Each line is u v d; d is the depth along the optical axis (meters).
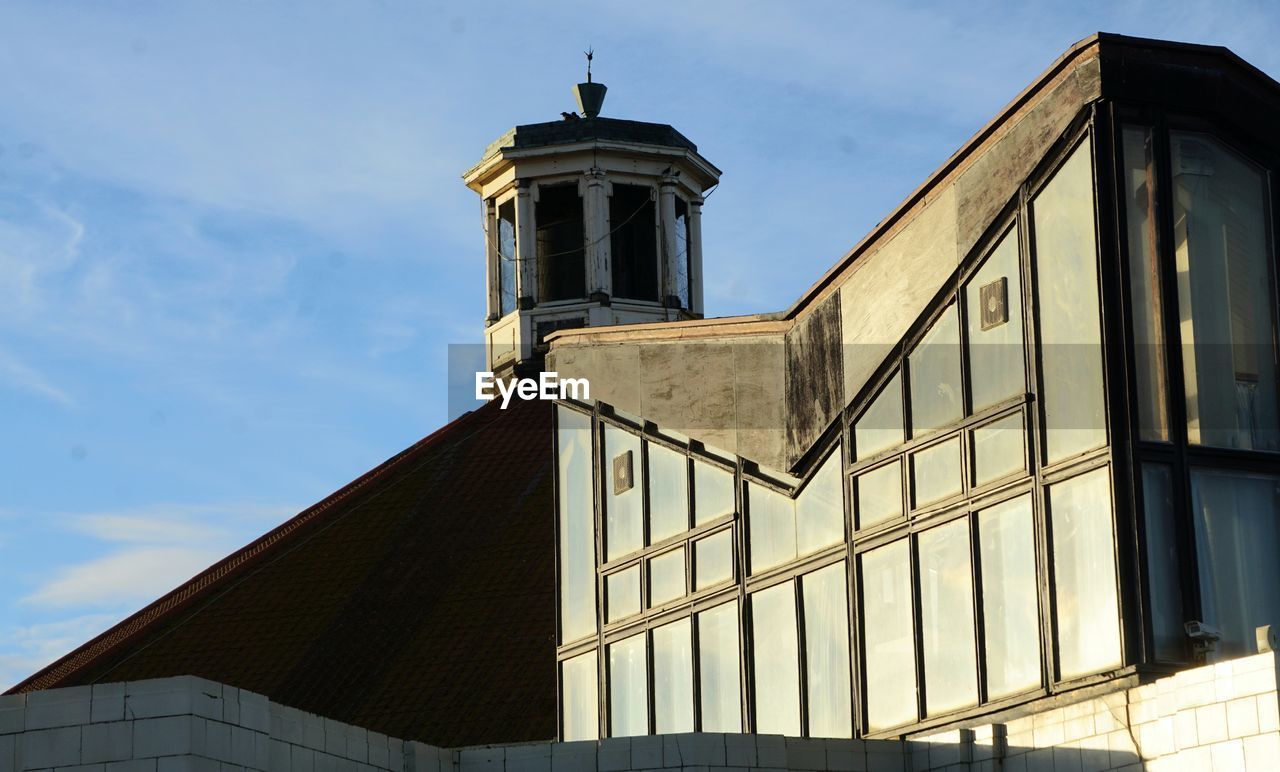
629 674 27.64
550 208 57.03
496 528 44.38
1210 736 19.19
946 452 23.30
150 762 18.95
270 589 44.09
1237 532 21.53
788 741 22.30
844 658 24.39
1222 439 21.69
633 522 28.03
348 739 21.09
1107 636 20.91
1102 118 21.92
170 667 41.84
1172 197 22.00
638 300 55.97
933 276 23.83
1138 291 21.70
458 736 36.00
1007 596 22.16
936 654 23.00
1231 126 22.41
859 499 24.52
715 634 26.36
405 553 44.19
